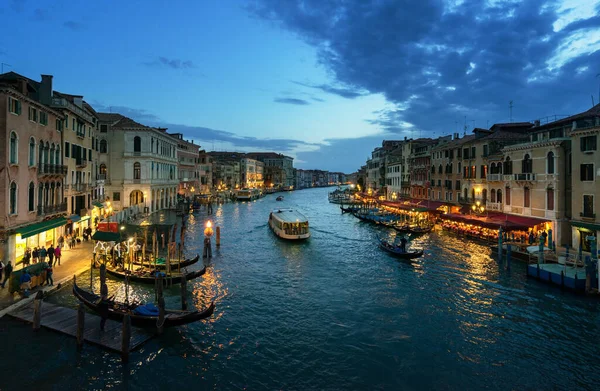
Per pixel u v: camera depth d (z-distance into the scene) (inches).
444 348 558.9
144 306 601.6
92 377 463.8
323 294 789.9
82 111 1252.5
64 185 1035.3
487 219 1258.6
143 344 542.0
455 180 1736.0
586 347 558.9
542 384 473.1
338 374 490.3
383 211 2343.8
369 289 821.9
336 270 983.6
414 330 616.7
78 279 791.1
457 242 1344.7
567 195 1079.6
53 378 456.8
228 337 585.6
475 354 542.6
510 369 505.0
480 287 823.7
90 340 533.3
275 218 1573.6
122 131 1894.7
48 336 543.2
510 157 1296.8
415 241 1369.3
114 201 1892.2
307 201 3939.5
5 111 711.7
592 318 650.2
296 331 610.9
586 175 976.3
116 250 929.5
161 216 1915.6
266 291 806.5
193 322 631.8
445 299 755.4
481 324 637.9
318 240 1456.7
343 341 578.2
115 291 754.8
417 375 490.6
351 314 681.6
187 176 3006.9
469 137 1772.9
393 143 3503.9
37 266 692.7
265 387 461.1
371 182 3686.0
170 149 2381.9
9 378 450.6
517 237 1210.6
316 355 536.1
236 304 725.9
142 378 468.4
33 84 984.9
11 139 734.5
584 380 480.1
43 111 884.6
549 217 1106.7
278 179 6072.8
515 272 931.3
